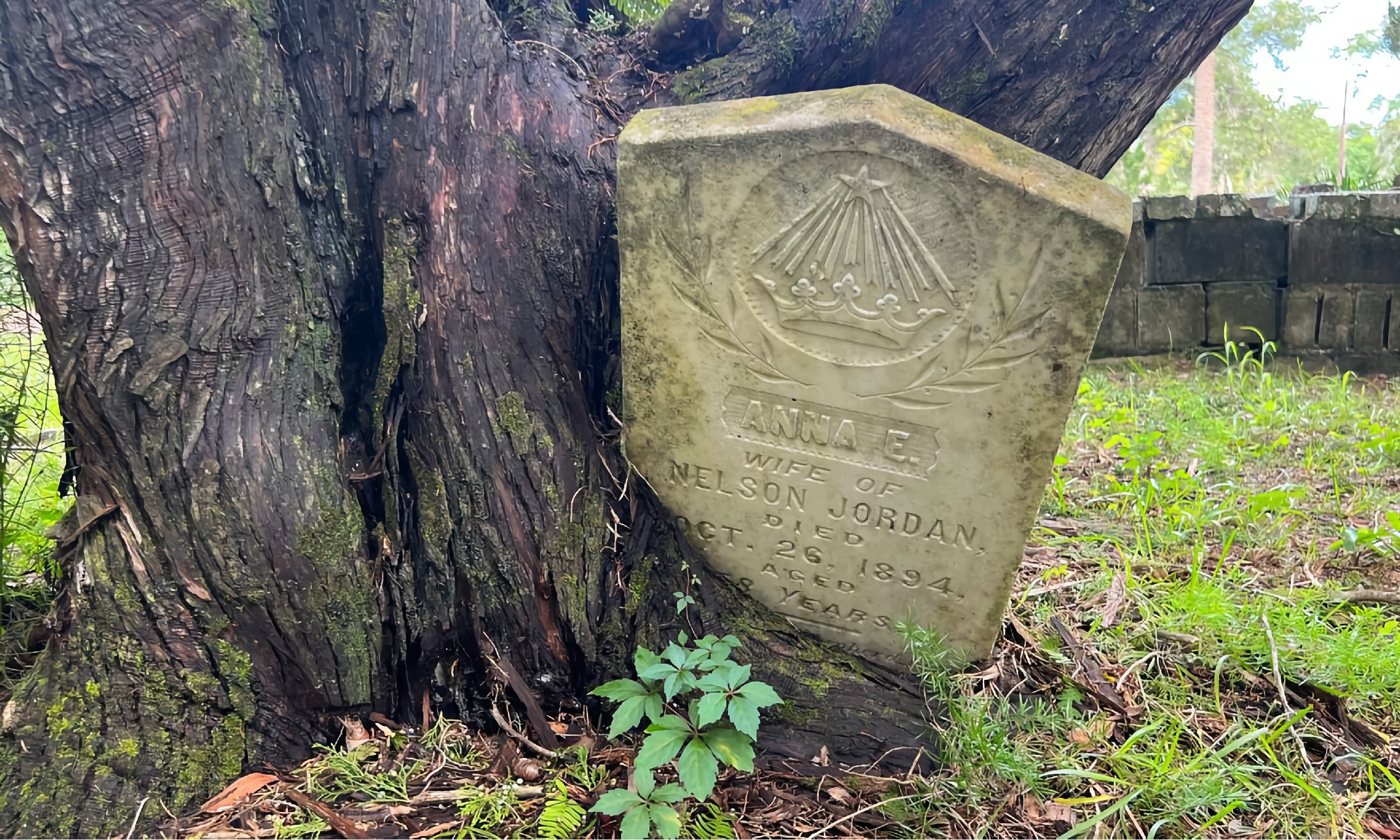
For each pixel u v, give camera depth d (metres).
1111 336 2.56
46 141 0.71
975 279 0.79
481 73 0.86
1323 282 2.40
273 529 0.81
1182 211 2.44
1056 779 0.88
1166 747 0.91
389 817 0.81
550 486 0.90
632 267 0.87
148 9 0.71
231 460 0.80
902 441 0.88
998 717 0.94
